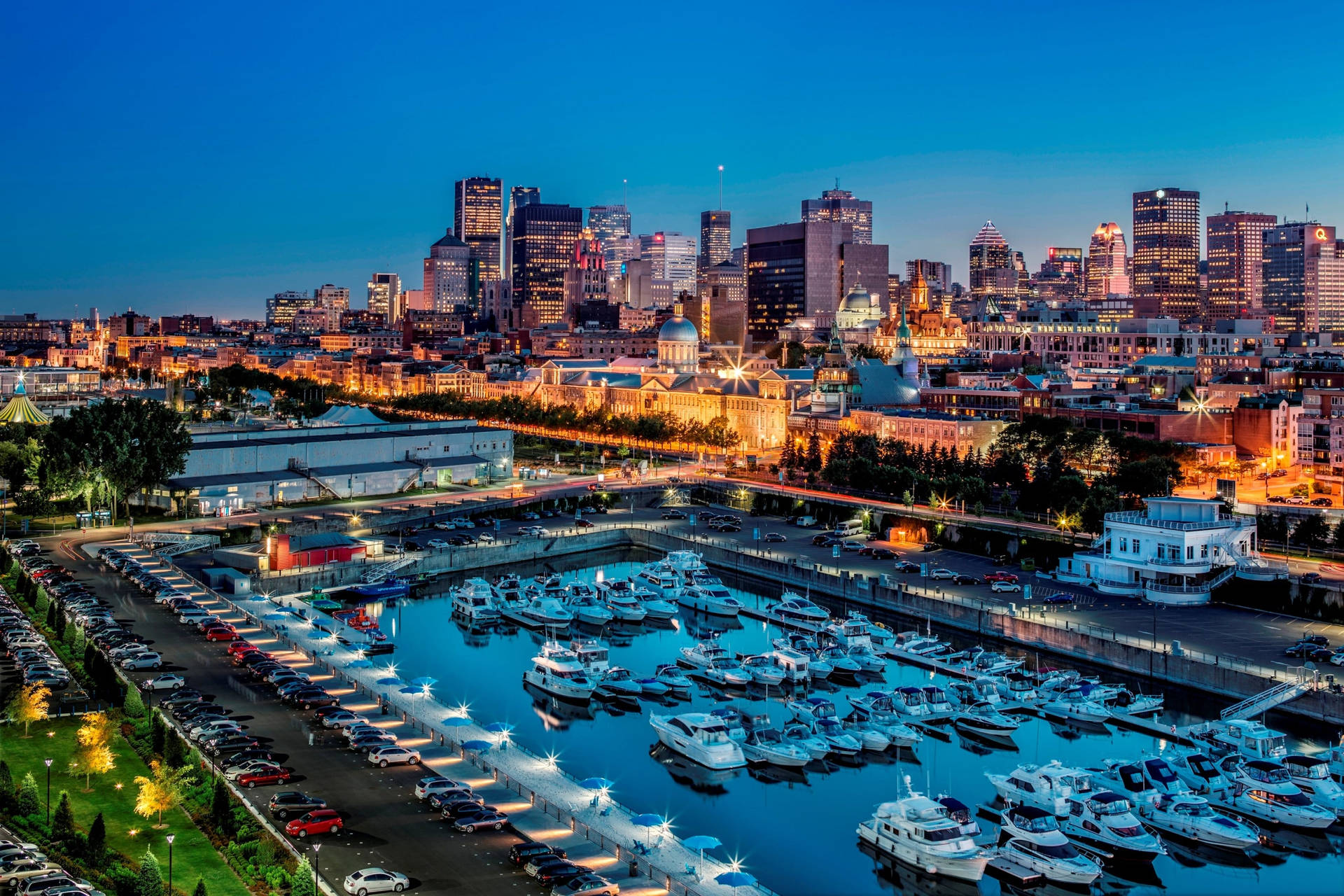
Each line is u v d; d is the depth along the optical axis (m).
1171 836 165.00
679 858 146.12
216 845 140.88
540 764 176.25
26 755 167.12
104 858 134.00
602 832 152.25
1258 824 169.38
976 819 171.88
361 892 130.88
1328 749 190.25
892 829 157.62
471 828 149.25
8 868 129.00
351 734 178.62
